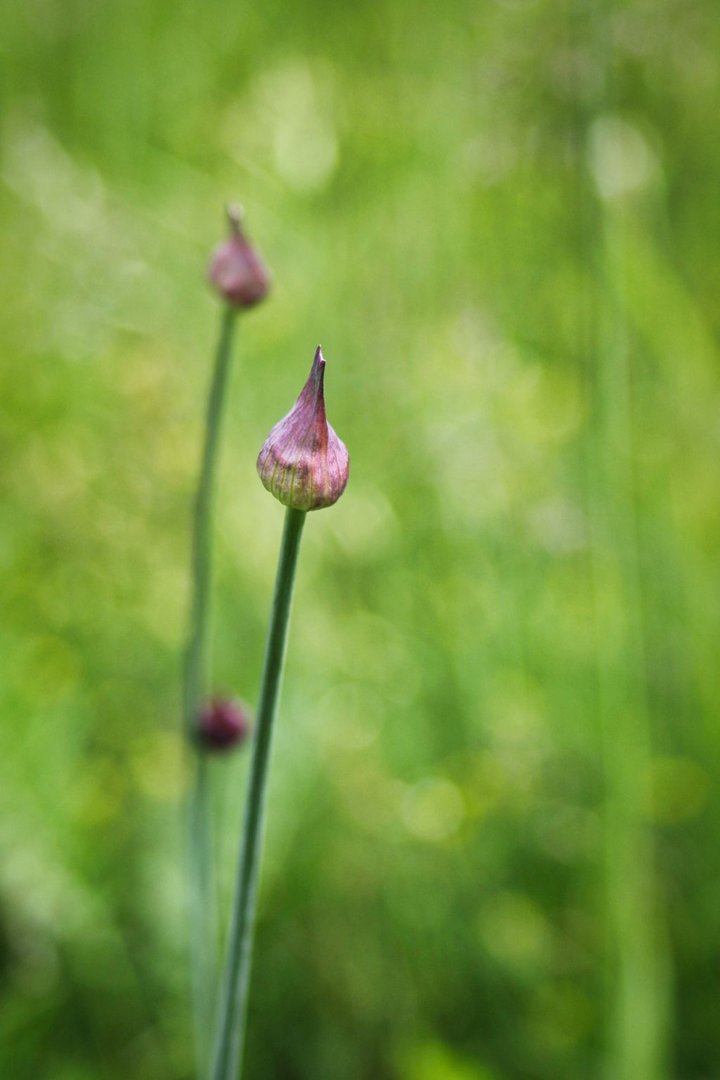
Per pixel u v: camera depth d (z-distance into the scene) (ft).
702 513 4.52
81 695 4.19
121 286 5.12
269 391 4.96
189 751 3.60
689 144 5.04
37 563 4.51
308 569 4.47
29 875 3.92
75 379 4.87
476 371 4.75
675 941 4.00
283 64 5.77
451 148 5.35
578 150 3.84
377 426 4.82
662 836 4.11
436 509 4.65
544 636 4.37
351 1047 3.91
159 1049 3.90
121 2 6.51
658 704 4.38
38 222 5.24
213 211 5.54
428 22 5.73
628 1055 3.72
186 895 3.99
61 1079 3.83
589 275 3.93
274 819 4.00
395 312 5.17
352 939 3.98
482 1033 3.94
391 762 4.30
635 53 4.46
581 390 4.62
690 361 4.59
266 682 2.96
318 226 5.29
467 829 4.01
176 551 4.61
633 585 3.89
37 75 6.43
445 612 4.39
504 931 3.94
